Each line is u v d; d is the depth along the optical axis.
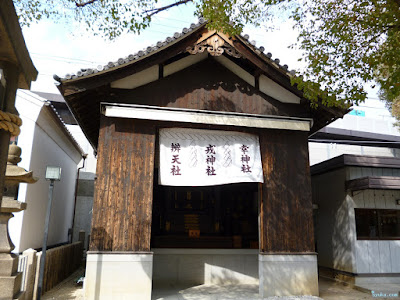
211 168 9.16
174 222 14.06
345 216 11.40
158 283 10.79
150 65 8.59
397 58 6.57
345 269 11.24
